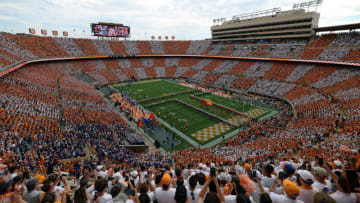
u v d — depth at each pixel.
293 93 58.50
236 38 101.12
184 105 60.00
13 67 50.94
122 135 36.50
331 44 65.81
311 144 25.75
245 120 48.19
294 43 77.00
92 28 97.06
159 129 43.75
